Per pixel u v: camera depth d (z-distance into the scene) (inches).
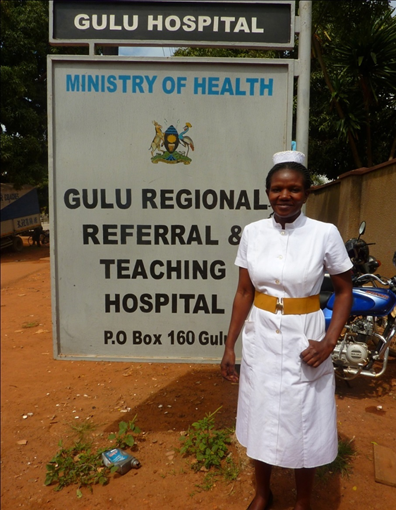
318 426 76.2
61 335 112.9
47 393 144.6
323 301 137.1
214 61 104.3
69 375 159.9
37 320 236.4
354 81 362.6
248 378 79.8
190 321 112.7
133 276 111.3
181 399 137.7
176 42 105.4
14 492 95.9
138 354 113.7
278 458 75.7
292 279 74.2
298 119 112.0
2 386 150.3
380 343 138.0
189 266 111.0
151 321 112.7
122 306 112.2
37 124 572.7
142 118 106.9
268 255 77.0
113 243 110.1
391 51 317.7
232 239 109.8
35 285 346.3
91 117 106.9
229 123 107.0
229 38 105.7
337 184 329.1
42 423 124.6
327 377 77.9
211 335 112.9
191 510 89.4
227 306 112.0
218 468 102.2
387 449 109.1
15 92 536.4
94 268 111.1
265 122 107.1
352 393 142.2
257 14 105.4
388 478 98.2
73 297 111.8
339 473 100.8
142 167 108.0
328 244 75.4
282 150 107.5
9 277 391.9
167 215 109.4
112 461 102.2
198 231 109.8
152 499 92.9
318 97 501.7
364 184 271.4
